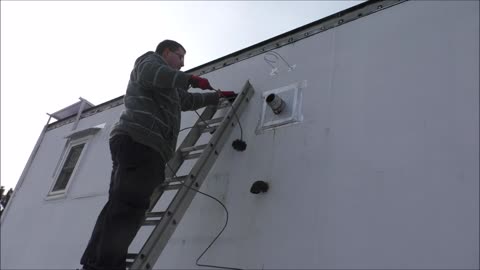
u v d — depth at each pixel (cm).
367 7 307
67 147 591
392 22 283
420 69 252
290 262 252
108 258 224
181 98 322
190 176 287
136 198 241
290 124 306
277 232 268
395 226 219
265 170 302
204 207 326
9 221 596
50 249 471
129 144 249
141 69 256
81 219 457
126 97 269
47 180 587
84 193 482
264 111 334
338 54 306
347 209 242
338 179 255
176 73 250
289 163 289
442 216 206
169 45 300
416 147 231
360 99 272
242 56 400
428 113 235
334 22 326
